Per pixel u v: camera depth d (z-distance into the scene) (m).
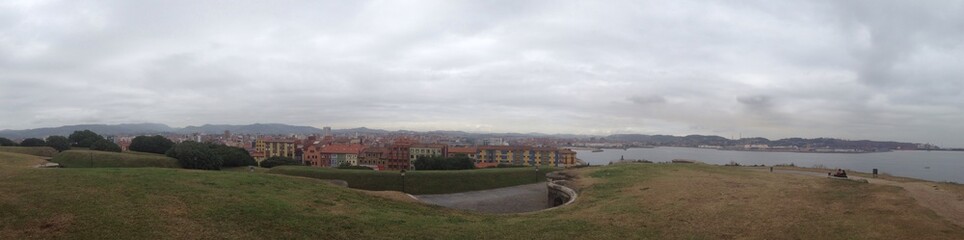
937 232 16.33
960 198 22.16
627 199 27.31
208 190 20.95
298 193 22.94
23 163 37.44
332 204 21.56
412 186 53.56
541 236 18.30
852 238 16.36
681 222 20.20
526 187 54.88
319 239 16.06
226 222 16.56
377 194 26.53
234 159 86.50
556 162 132.12
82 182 20.28
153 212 16.72
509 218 22.73
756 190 27.14
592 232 18.86
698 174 37.41
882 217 18.58
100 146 94.12
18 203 16.42
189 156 77.75
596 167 48.50
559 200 36.72
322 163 126.38
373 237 16.92
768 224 18.88
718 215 21.02
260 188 22.98
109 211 16.36
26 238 13.66
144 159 74.69
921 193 23.12
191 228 15.58
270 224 16.89
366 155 127.00
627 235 18.33
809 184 28.70
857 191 24.48
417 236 17.56
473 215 23.56
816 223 18.47
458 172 58.41
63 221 15.10
